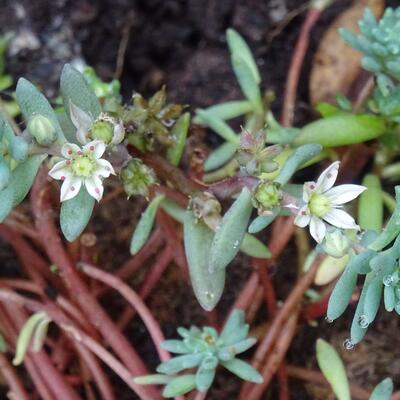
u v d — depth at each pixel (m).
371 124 0.25
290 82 0.28
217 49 0.29
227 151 0.26
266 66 0.29
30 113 0.20
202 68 0.29
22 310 0.25
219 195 0.22
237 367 0.22
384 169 0.27
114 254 0.28
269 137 0.26
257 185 0.20
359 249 0.20
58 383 0.25
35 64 0.29
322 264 0.24
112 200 0.28
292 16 0.29
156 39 0.30
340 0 0.29
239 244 0.21
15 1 0.29
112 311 0.27
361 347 0.26
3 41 0.28
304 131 0.25
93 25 0.29
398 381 0.26
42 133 0.20
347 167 0.27
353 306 0.26
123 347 0.24
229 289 0.27
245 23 0.29
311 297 0.26
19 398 0.25
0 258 0.27
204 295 0.22
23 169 0.20
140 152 0.23
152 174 0.21
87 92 0.21
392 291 0.20
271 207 0.20
